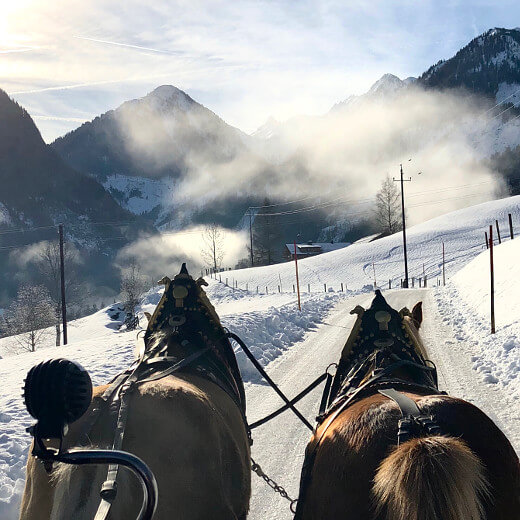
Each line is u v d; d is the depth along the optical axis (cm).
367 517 264
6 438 765
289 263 7962
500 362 1273
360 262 7431
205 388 361
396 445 271
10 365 1477
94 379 1119
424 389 350
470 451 248
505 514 257
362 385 370
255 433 870
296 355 1530
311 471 327
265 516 594
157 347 412
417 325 495
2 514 564
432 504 231
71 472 256
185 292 445
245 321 1847
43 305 5678
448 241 7844
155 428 280
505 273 2581
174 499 269
